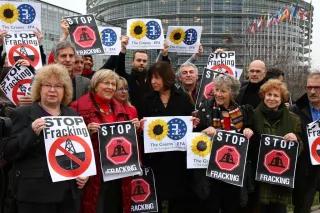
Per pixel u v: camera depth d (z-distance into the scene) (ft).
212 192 17.51
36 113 13.14
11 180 13.16
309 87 18.76
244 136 17.04
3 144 12.85
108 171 15.38
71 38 21.21
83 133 13.66
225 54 24.04
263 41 252.42
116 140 15.55
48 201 12.72
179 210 18.61
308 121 18.89
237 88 17.79
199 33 24.31
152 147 17.44
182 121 17.69
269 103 17.52
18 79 17.83
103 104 15.96
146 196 17.84
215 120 17.57
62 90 13.47
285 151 17.31
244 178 17.25
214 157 17.15
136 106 18.76
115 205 16.33
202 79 21.13
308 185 19.11
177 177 17.84
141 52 21.24
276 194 17.71
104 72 15.78
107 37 24.93
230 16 298.56
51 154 12.91
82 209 15.14
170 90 18.16
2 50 19.52
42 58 20.79
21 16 20.51
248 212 18.47
